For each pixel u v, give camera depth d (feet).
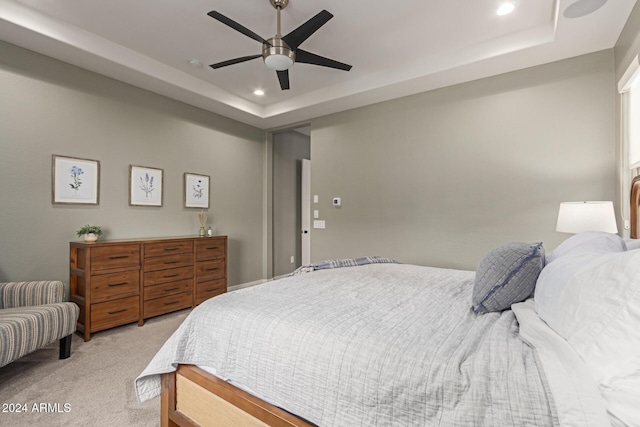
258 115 14.24
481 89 10.21
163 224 11.94
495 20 8.05
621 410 1.86
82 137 9.72
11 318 6.20
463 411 2.27
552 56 8.78
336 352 3.01
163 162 11.95
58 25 8.16
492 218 9.96
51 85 9.07
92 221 9.94
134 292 9.71
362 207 12.78
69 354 7.57
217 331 3.97
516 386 2.23
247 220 15.53
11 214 8.39
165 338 8.80
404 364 2.67
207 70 10.99
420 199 11.36
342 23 8.23
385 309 4.02
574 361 2.28
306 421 3.13
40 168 8.87
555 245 8.98
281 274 17.37
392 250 11.96
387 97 11.87
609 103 8.30
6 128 8.29
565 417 1.94
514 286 3.89
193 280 11.56
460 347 2.84
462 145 10.53
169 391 4.41
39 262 8.84
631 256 2.45
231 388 3.75
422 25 8.31
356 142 13.01
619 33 7.59
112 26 8.46
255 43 9.29
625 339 2.16
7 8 7.35
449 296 4.76
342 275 6.34
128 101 10.86
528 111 9.43
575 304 2.68
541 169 9.20
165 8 7.69
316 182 14.21
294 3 7.47
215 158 13.96
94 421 5.16
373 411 2.66
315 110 13.39
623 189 7.53
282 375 3.26
